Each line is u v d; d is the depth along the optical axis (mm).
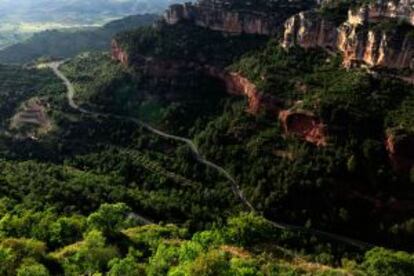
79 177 192875
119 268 107500
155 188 192500
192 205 174375
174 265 111250
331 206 162250
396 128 161000
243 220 141000
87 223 136375
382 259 132125
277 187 171625
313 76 195875
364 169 162500
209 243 130875
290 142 181625
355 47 191250
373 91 178125
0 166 198000
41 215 141000
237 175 187000
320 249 149500
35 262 112688
